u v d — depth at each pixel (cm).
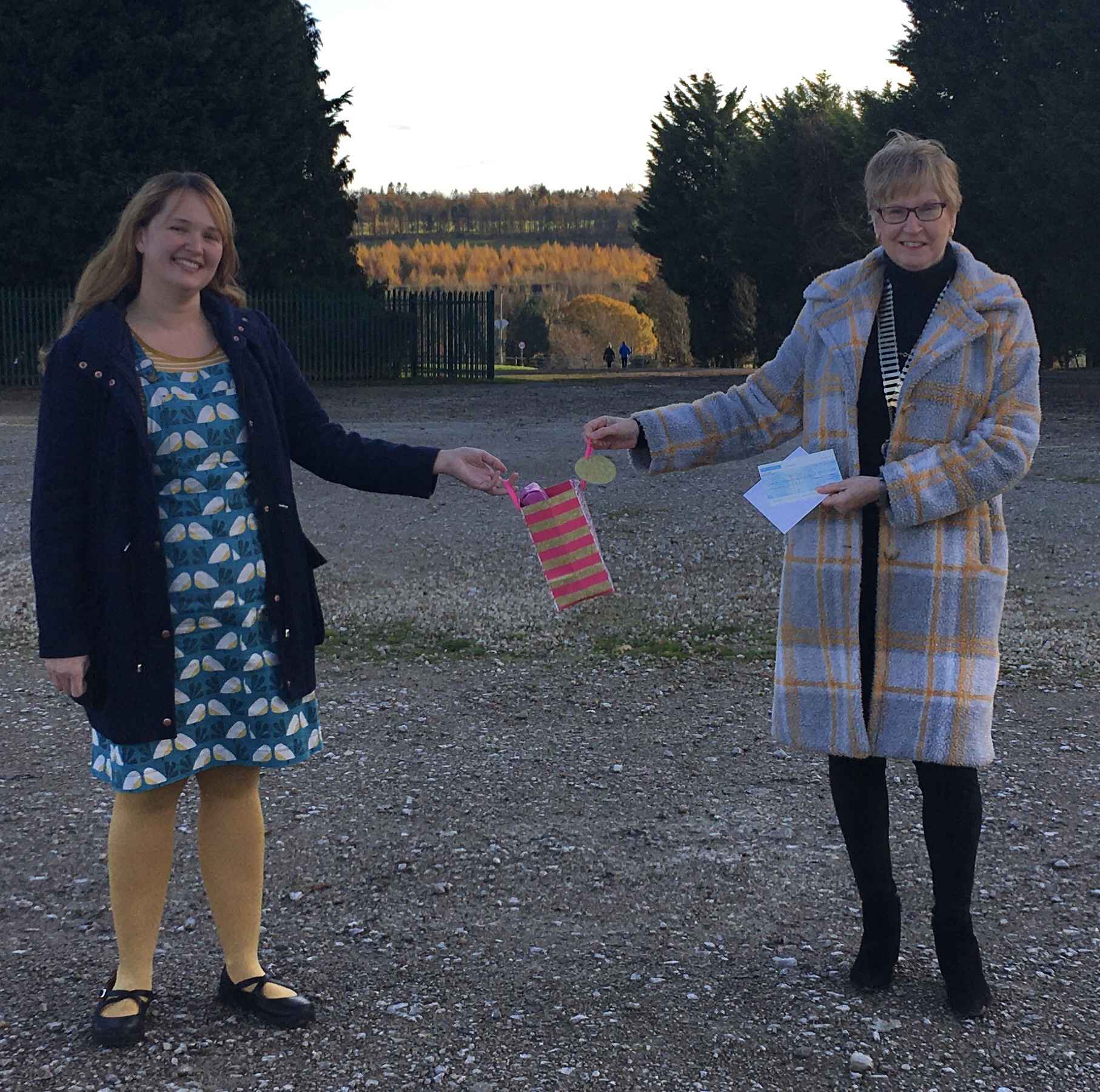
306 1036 288
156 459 276
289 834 409
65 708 545
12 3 2555
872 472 294
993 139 2827
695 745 491
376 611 706
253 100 2800
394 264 15438
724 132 5347
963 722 283
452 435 1628
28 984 316
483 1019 294
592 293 11325
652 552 861
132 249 282
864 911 305
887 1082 267
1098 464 1287
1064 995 302
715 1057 277
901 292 295
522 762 475
